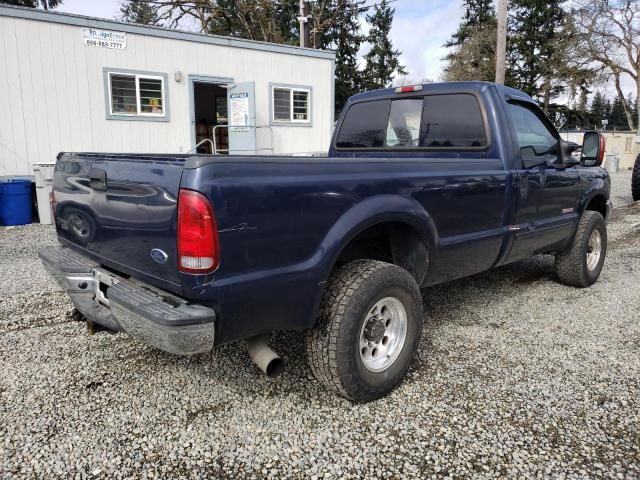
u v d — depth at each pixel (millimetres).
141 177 2186
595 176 4734
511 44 36000
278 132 12430
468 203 3129
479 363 3127
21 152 9141
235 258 2062
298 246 2264
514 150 3521
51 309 4039
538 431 2406
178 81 10695
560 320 3904
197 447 2273
